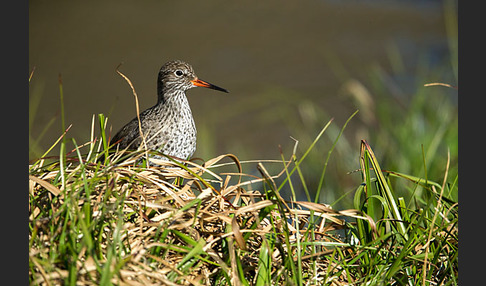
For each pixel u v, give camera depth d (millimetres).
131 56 21719
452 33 17516
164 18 25469
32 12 25359
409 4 27234
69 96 18641
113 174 6605
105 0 27016
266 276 6152
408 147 12211
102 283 5238
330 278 6594
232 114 17625
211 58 21672
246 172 13805
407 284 6742
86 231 5609
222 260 6379
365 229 7094
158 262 6031
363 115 15156
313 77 20000
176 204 6879
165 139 10430
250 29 24578
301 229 7242
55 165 7172
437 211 6785
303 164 14023
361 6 27047
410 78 19312
